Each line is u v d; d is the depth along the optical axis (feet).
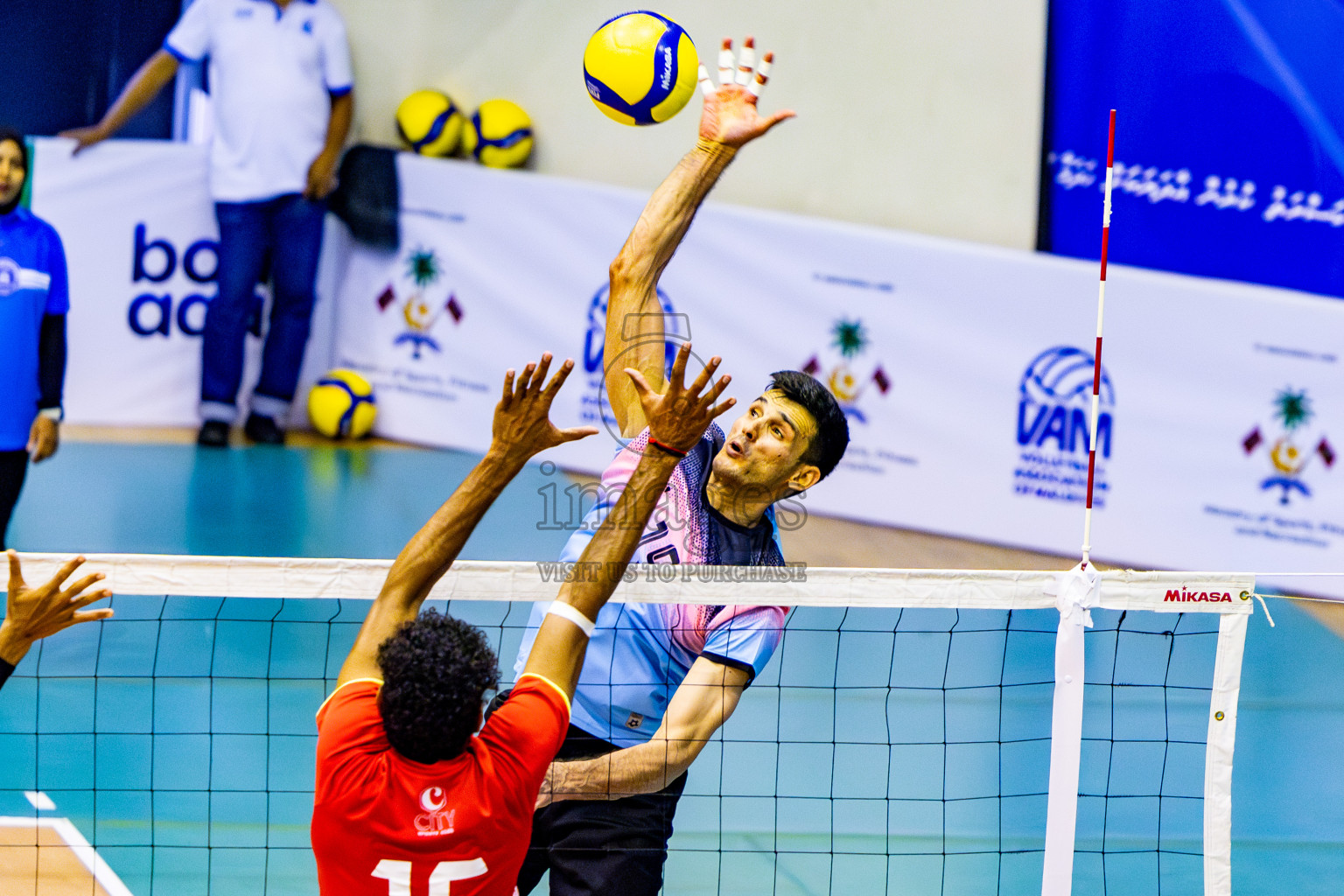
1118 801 43.78
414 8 75.41
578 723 27.35
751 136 27.81
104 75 69.97
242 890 34.37
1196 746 48.65
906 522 72.74
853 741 47.80
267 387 73.46
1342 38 68.13
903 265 71.31
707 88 28.12
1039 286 70.54
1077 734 26.89
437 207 74.02
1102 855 39.52
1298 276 69.92
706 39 74.64
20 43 68.49
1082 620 26.76
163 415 72.74
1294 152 69.31
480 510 19.34
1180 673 56.95
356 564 26.14
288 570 26.05
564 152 76.13
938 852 38.99
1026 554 72.08
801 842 39.45
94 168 69.87
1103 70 71.15
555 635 18.66
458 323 74.74
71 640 53.72
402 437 76.18
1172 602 27.20
